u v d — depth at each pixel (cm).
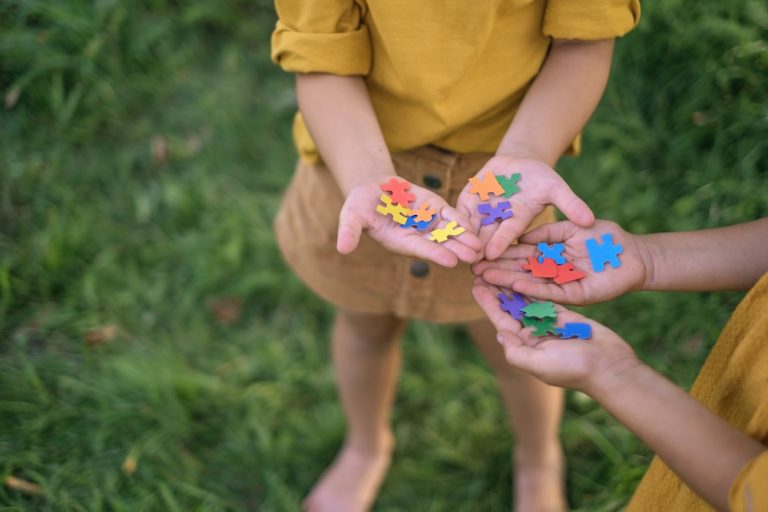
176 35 289
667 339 221
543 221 160
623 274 129
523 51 141
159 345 234
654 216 236
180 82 284
